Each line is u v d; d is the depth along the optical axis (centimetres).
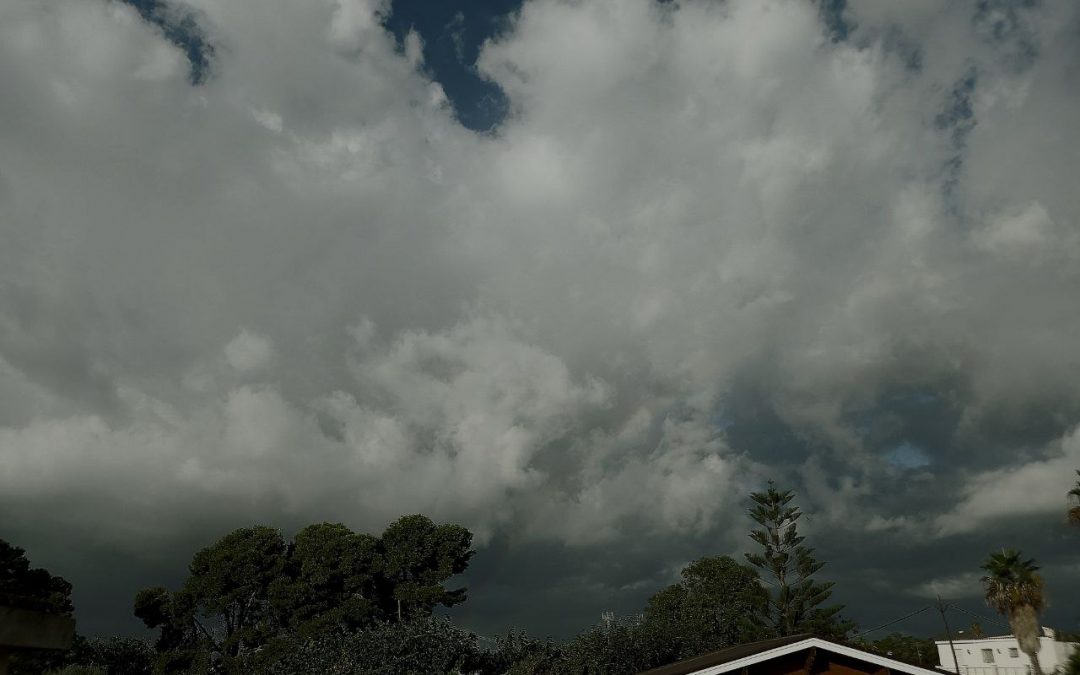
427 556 6831
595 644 4978
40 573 5641
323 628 6172
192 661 6431
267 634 6462
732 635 6181
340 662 4531
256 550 6700
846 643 1988
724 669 1938
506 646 5159
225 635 6675
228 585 6706
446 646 4684
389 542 6912
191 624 6750
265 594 6800
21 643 631
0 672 639
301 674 4606
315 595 6500
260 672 5812
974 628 7119
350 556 6600
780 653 1947
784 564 6384
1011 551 4212
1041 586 4122
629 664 4984
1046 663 5197
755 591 6397
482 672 4953
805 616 6228
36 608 659
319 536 6750
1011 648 6188
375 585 6938
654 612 6288
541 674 4956
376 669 4428
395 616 6775
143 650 7025
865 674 2031
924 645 7875
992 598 4250
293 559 6800
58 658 4141
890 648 7944
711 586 7206
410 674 4453
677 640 5356
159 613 6781
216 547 6800
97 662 6334
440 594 6669
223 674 6481
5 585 5322
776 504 6575
